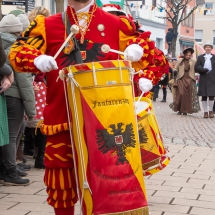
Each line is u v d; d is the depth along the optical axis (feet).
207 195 17.37
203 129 38.34
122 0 23.27
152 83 12.76
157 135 14.02
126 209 9.39
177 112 53.26
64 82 10.12
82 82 9.65
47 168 10.97
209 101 48.39
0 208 15.42
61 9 40.45
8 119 18.12
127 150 9.59
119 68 9.67
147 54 11.16
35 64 10.25
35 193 17.25
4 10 57.47
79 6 10.94
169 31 110.42
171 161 23.24
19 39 10.88
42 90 20.81
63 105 10.72
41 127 10.96
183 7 110.83
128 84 9.80
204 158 24.32
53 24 10.95
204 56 47.80
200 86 47.83
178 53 159.43
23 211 15.14
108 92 9.57
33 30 10.91
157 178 19.67
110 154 9.50
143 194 9.70
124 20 11.16
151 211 15.39
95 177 9.49
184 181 19.29
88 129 9.57
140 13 124.88
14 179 18.20
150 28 133.80
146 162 13.92
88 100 9.58
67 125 10.59
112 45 11.09
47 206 15.71
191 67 48.37
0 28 18.56
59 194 10.88
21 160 21.15
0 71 16.60
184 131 36.55
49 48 11.00
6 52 18.07
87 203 9.75
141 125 13.67
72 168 10.82
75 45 10.79
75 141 9.98
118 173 9.46
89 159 9.60
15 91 18.08
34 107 18.49
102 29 11.02
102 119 9.52
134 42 11.01
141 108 13.80
